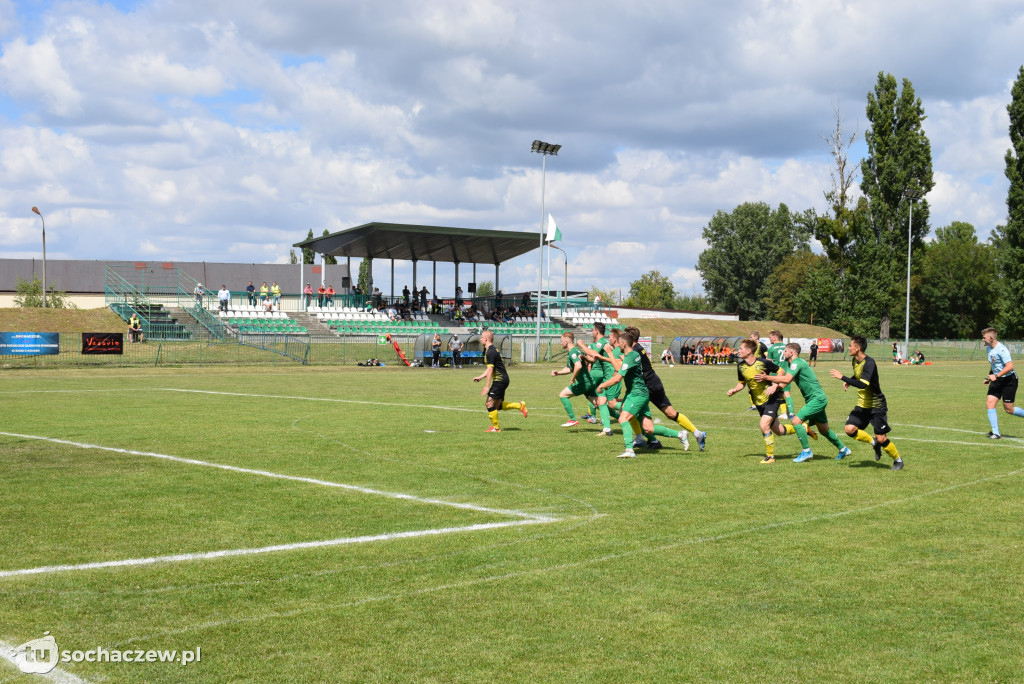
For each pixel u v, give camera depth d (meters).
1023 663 4.72
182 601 5.69
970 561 6.71
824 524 7.97
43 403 20.20
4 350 36.00
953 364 54.94
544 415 18.47
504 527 7.82
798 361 11.73
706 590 5.96
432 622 5.32
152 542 7.19
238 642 4.98
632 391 12.31
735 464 11.64
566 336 16.03
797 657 4.80
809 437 14.56
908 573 6.38
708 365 50.22
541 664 4.69
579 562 6.65
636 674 4.56
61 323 47.44
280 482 10.00
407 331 56.44
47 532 7.51
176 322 50.03
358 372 37.25
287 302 69.06
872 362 11.21
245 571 6.37
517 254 62.59
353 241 54.34
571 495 9.34
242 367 39.34
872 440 11.59
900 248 76.81
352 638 5.05
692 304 126.81
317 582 6.12
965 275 96.56
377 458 11.92
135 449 12.59
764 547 7.12
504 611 5.53
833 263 78.75
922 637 5.11
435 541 7.29
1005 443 14.09
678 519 8.17
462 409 19.48
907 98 74.94
